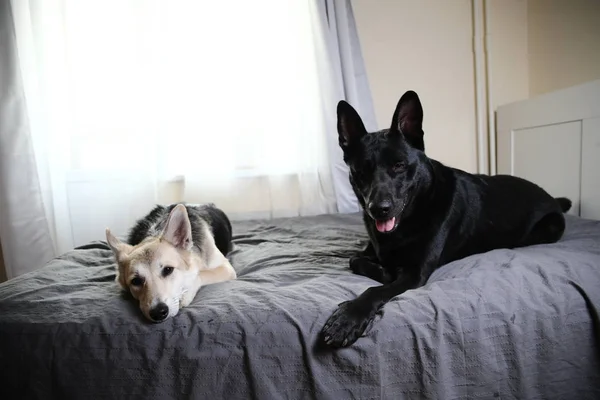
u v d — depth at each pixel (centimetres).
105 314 90
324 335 81
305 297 94
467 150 264
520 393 84
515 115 225
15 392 84
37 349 84
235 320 85
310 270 126
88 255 150
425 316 85
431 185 127
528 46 255
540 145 203
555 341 86
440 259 125
